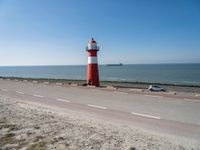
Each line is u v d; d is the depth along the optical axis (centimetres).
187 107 1391
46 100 1806
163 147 746
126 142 788
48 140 784
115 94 2039
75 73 13638
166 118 1147
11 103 1623
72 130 920
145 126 1016
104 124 1050
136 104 1534
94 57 3381
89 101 1708
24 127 948
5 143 751
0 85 3169
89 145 745
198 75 10112
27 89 2597
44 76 10562
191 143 796
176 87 4541
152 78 8750
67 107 1499
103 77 9556
